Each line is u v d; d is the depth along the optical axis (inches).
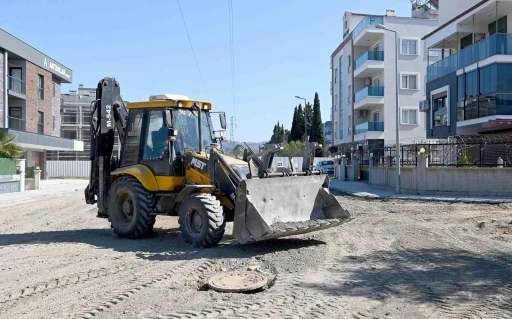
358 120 1841.8
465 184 776.9
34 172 1111.0
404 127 1649.9
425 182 829.8
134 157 406.0
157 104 391.2
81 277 265.4
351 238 388.2
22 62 1435.8
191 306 213.0
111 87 443.5
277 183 345.7
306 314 202.1
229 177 352.5
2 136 1021.8
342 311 206.1
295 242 366.9
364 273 272.1
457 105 1109.7
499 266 289.0
